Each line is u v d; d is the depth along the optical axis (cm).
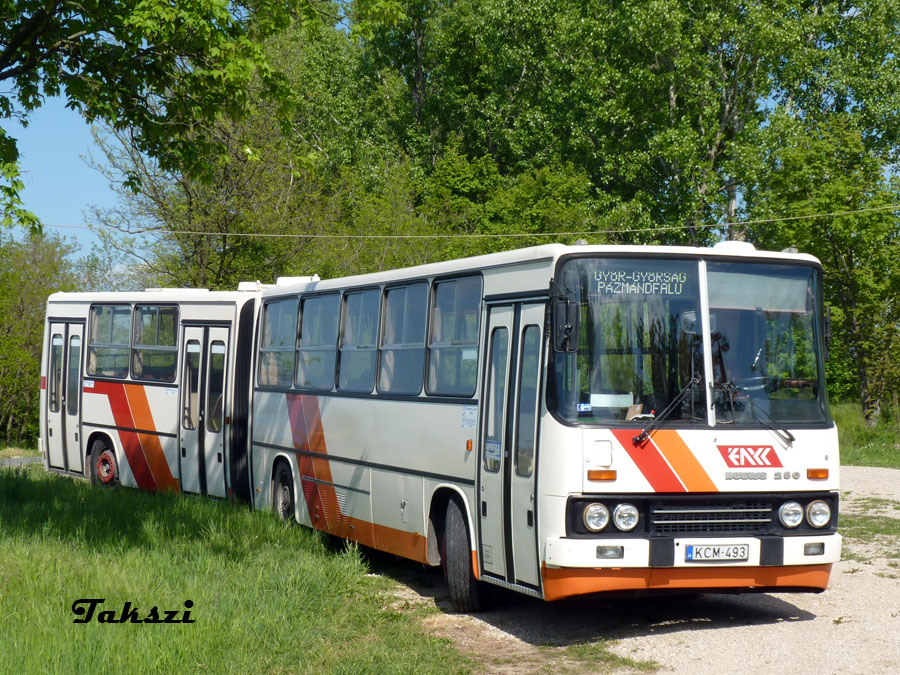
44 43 1216
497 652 830
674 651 809
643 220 3688
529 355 899
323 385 1309
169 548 1159
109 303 1873
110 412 1848
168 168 1327
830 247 2944
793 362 898
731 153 3638
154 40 1154
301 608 941
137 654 735
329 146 4669
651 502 835
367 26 1270
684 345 870
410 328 1120
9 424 3716
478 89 5059
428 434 1055
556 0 4522
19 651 727
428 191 4416
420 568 1238
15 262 3628
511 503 901
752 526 859
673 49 3672
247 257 2972
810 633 858
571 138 4147
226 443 1572
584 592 820
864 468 2241
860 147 2984
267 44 2848
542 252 896
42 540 1163
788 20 3603
